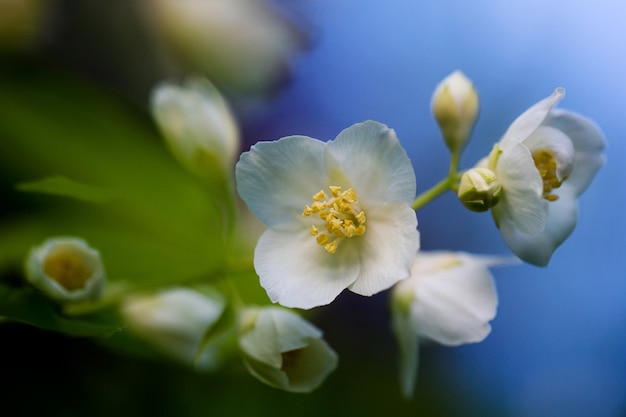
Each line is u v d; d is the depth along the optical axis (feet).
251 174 0.97
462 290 1.05
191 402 1.11
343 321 1.21
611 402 1.26
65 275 1.04
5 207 1.06
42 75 1.04
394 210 0.96
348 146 0.96
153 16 1.22
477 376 1.21
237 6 1.27
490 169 0.99
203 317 1.09
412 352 1.06
